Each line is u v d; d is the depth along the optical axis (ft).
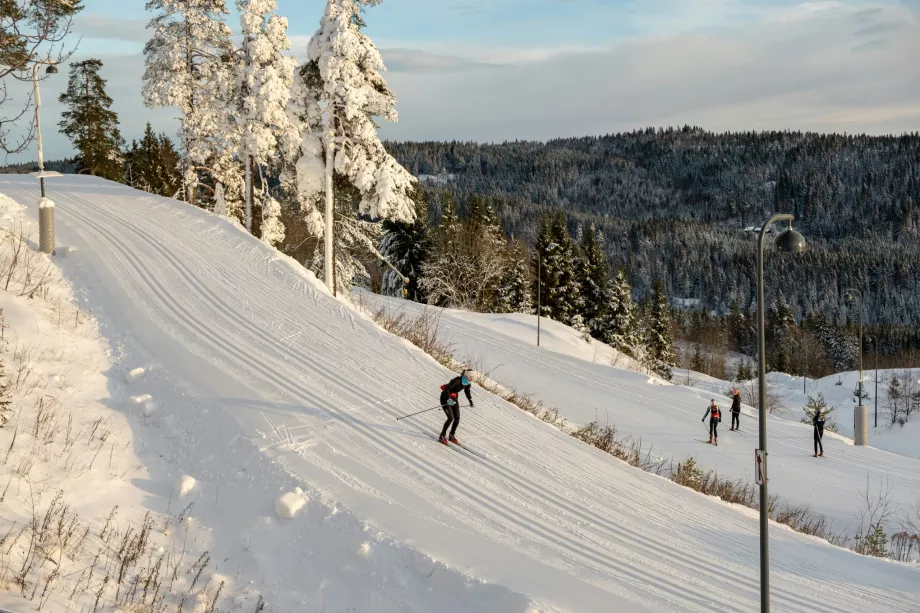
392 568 29.48
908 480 76.18
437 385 55.06
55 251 64.34
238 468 36.58
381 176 82.99
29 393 38.32
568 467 47.11
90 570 26.05
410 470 39.70
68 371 43.16
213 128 105.19
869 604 35.06
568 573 31.45
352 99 80.38
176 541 30.58
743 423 95.20
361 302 84.17
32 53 38.58
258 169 103.45
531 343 123.13
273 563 29.96
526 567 31.09
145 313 55.93
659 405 98.58
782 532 45.96
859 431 93.91
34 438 34.09
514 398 65.10
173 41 100.27
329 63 80.12
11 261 56.95
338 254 104.12
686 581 33.55
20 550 25.20
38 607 22.17
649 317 232.12
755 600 32.83
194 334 53.57
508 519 36.35
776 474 74.74
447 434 46.47
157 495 33.81
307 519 32.45
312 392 47.50
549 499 40.40
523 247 205.98
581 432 61.46
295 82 85.20
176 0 99.96
